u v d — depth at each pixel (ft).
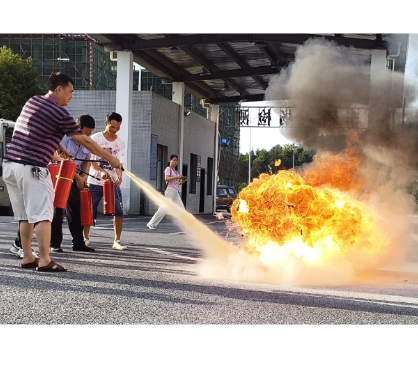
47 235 20.42
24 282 17.71
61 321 12.84
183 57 88.58
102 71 199.41
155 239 39.58
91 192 31.19
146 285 18.20
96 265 23.04
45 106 20.38
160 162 97.45
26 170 20.11
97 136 30.30
